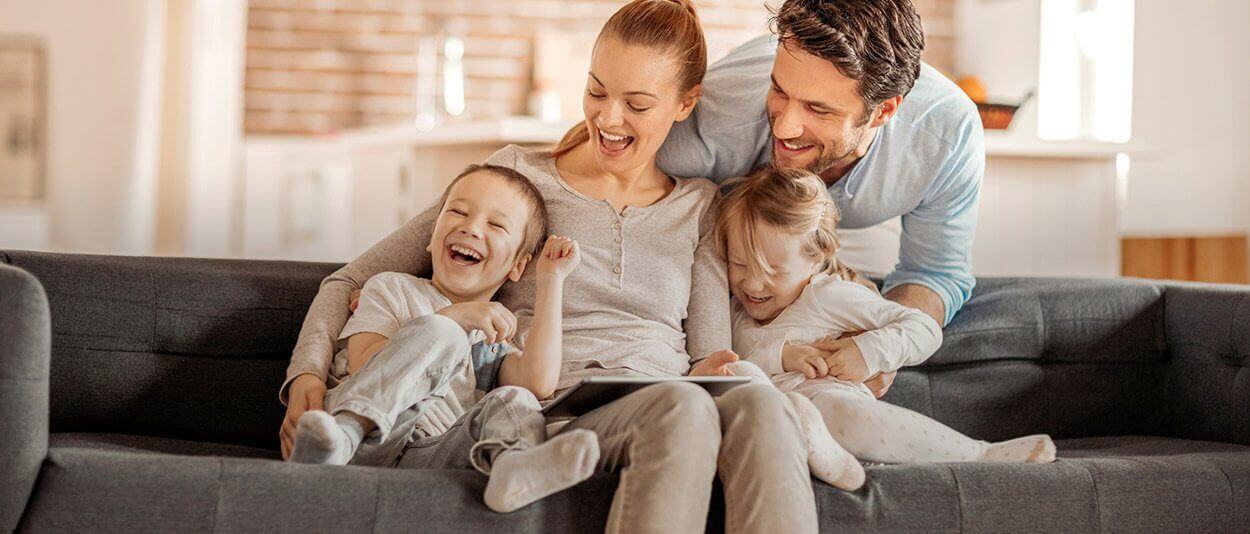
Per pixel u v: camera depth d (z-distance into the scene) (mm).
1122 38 4809
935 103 2111
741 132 2109
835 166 2109
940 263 2285
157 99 5695
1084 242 3574
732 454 1480
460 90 6082
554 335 1809
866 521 1612
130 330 1938
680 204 2055
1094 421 2359
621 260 1972
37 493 1433
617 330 1931
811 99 1892
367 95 6070
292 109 6016
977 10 5613
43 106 5582
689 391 1480
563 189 2016
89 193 5621
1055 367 2354
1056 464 1745
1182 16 4598
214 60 5758
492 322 1754
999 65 5422
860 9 1876
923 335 2025
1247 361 2217
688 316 2021
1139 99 4707
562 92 5863
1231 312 2256
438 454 1651
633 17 1914
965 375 2293
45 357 1474
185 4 5703
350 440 1564
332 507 1444
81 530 1415
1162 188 4676
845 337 2041
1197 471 1801
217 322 1984
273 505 1435
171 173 5754
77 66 5598
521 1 6125
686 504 1414
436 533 1457
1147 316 2404
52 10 5570
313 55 6027
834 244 2062
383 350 1633
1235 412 2211
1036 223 3523
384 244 1973
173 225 5750
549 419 1747
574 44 5891
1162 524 1750
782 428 1477
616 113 1896
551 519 1488
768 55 2127
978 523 1654
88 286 1924
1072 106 5000
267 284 2027
